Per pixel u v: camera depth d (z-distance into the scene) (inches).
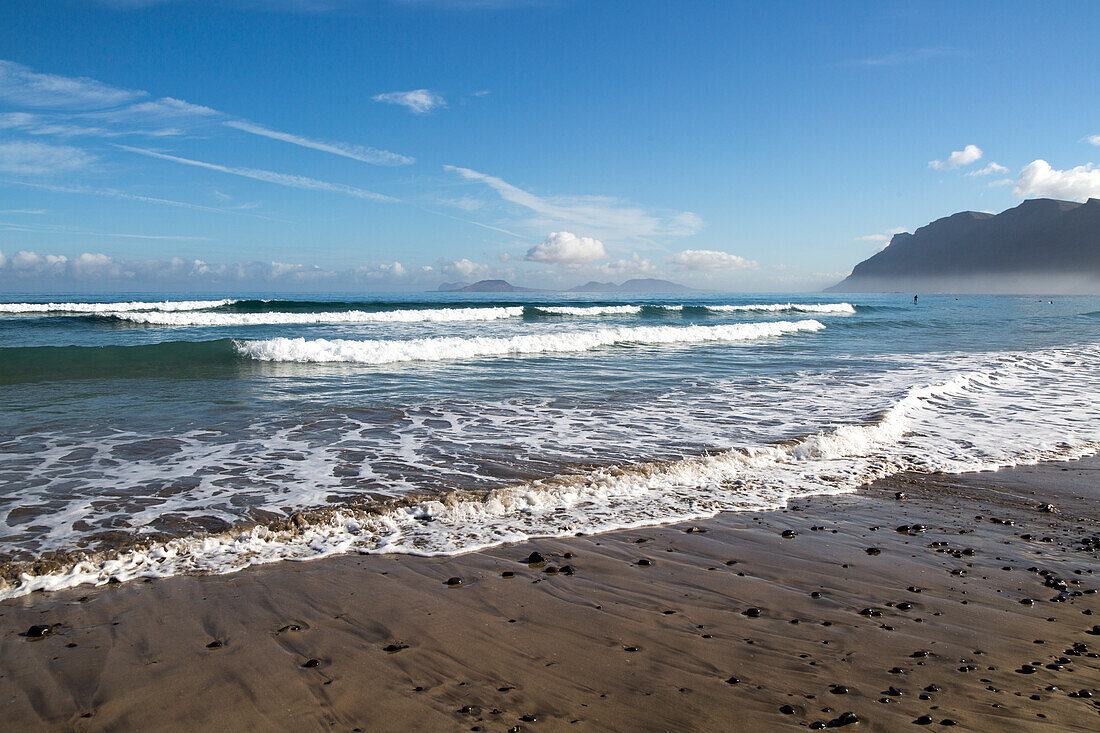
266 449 277.7
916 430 344.5
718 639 133.7
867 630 138.6
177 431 308.2
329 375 507.8
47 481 227.8
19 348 560.4
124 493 216.2
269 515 198.5
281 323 1084.5
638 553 181.9
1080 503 235.8
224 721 102.7
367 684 114.1
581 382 483.2
